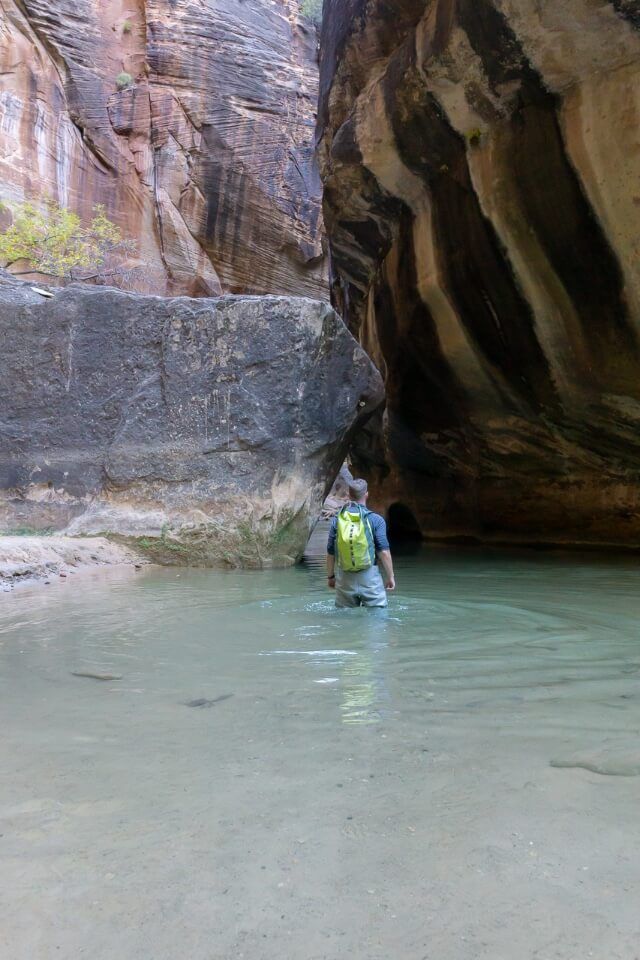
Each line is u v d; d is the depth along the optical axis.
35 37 24.92
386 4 7.22
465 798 1.64
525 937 1.12
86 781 1.77
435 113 7.29
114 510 8.02
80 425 8.34
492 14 5.89
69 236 22.61
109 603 5.00
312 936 1.14
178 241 27.25
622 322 7.12
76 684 2.74
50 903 1.24
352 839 1.45
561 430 9.26
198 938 1.14
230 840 1.45
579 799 1.62
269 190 28.06
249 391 8.04
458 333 9.15
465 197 7.80
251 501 7.80
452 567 7.79
